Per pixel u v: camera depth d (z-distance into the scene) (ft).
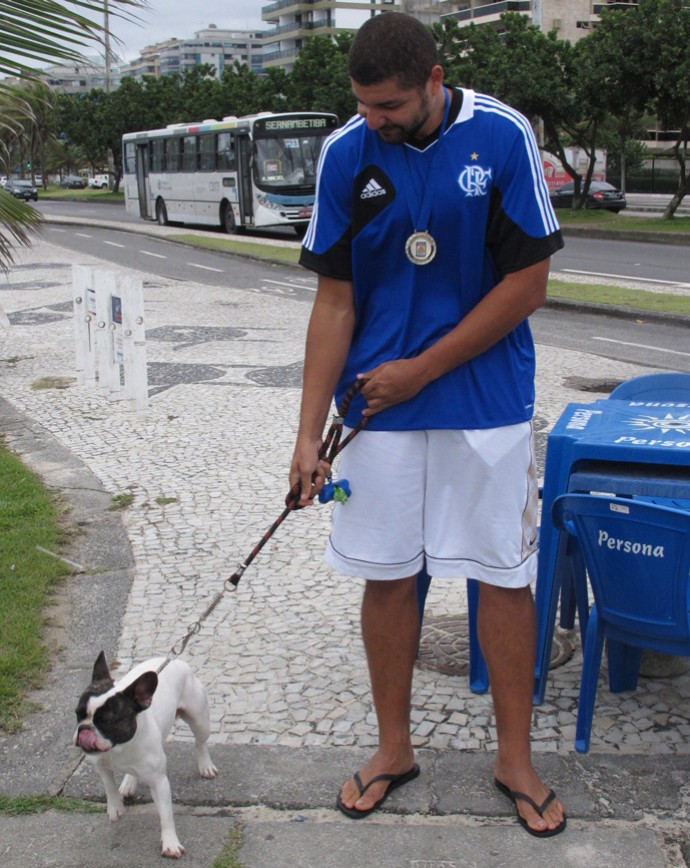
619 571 10.12
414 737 11.23
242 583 15.67
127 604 14.96
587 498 10.05
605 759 10.64
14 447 24.14
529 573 9.57
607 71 96.12
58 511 19.07
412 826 9.69
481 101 8.85
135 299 26.45
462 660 12.98
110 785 9.70
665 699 11.87
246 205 90.63
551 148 120.16
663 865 9.02
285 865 9.21
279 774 10.60
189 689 10.05
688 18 90.17
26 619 14.06
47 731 11.44
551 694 12.03
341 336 9.61
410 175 8.88
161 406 27.81
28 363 34.58
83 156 228.63
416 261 9.05
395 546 9.63
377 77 8.26
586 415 12.20
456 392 9.29
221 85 193.06
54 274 62.69
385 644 9.93
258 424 25.57
